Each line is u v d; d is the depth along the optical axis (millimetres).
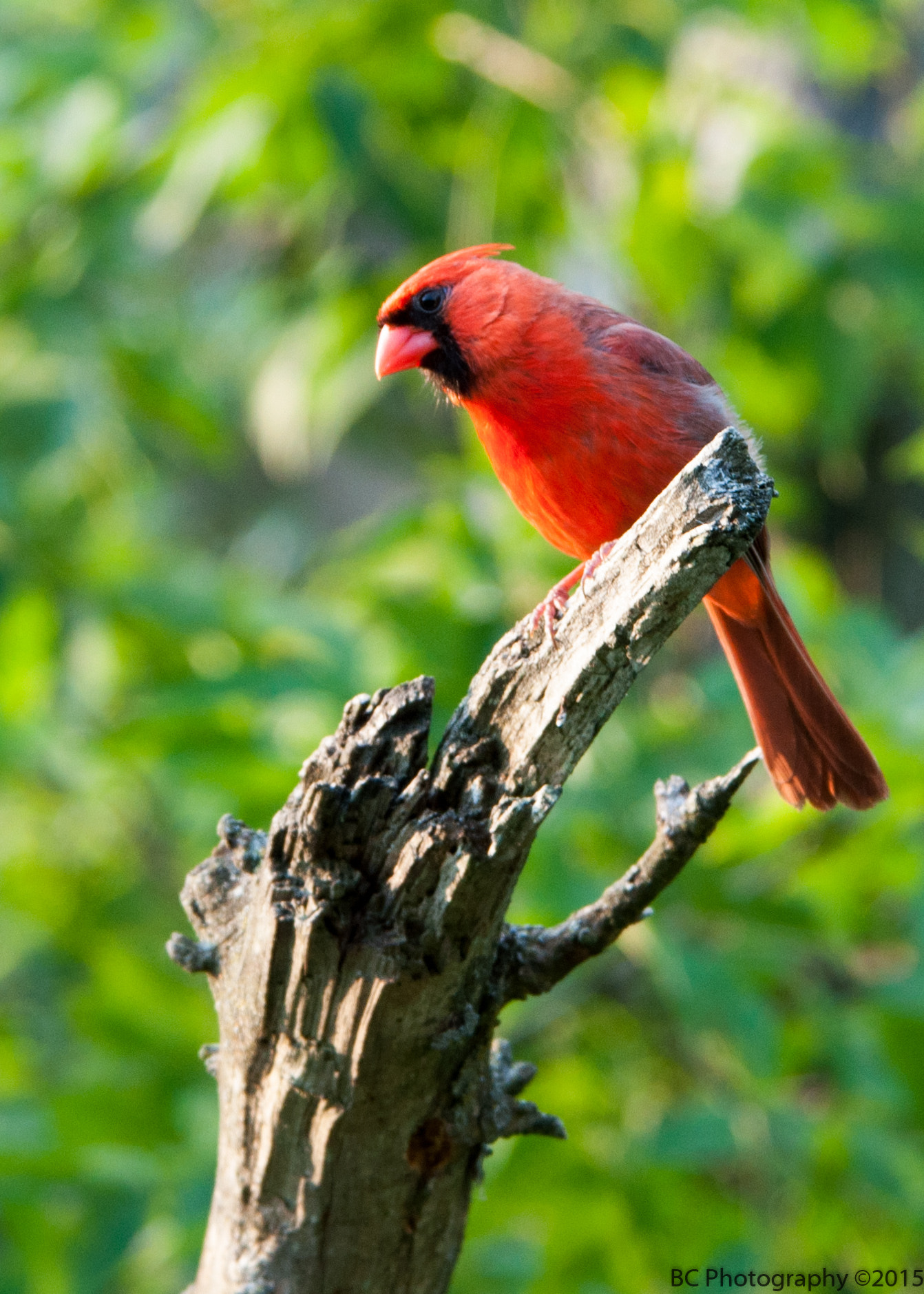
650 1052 7559
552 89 8695
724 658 8867
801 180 8516
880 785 5832
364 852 3789
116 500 10398
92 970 9250
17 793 9984
